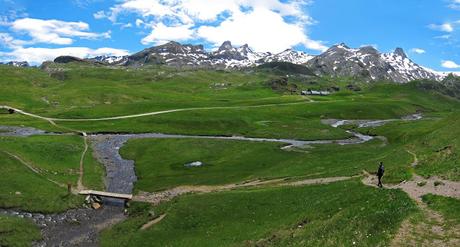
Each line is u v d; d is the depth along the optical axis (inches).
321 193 2400.3
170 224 2354.8
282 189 2672.2
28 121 6486.2
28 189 2955.2
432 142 3169.3
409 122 6688.0
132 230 2364.7
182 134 6225.4
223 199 2642.7
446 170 2309.3
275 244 1777.8
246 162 4215.1
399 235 1439.5
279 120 7662.4
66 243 2272.4
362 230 1541.6
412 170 2524.6
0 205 2682.1
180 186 3344.0
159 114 7431.1
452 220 1529.3
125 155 4559.5
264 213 2319.1
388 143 5349.4
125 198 2972.4
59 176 3454.7
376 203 1836.9
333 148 4943.4
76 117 7047.2
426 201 1809.8
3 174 3142.2
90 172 3705.7
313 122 7455.7
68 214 2721.5
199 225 2320.4
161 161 4286.4
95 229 2487.7
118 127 6314.0
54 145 4367.6
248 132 6412.4
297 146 5177.2
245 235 2028.8
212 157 4515.3
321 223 1829.5
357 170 2945.4
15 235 2265.0
